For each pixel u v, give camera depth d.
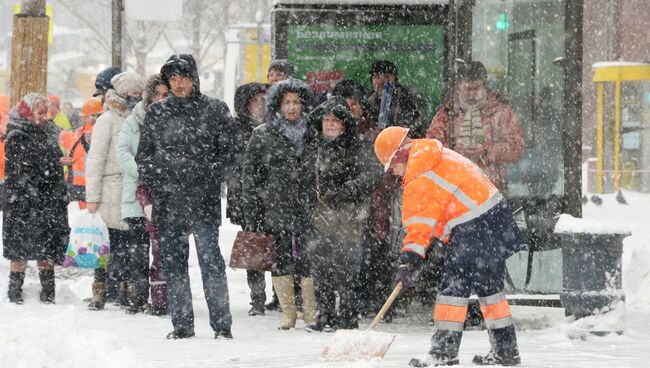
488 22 26.84
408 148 17.78
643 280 29.78
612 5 84.81
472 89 25.88
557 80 26.45
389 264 25.47
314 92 27.53
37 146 29.05
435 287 25.70
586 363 18.20
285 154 24.42
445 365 17.77
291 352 20.12
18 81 37.25
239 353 20.05
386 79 25.91
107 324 25.25
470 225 17.58
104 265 28.52
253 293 27.61
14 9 60.94
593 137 83.69
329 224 23.67
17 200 29.06
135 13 33.34
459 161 17.77
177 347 21.03
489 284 17.86
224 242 43.47
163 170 22.09
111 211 27.77
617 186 78.12
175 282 22.45
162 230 22.28
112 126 27.80
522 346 21.23
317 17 27.94
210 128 22.22
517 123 26.02
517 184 26.61
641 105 77.44
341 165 23.66
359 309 24.19
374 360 17.94
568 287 22.80
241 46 70.56
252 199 24.44
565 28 26.05
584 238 22.55
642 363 18.20
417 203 17.52
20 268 29.45
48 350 15.97
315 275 23.94
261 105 28.00
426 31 27.98
